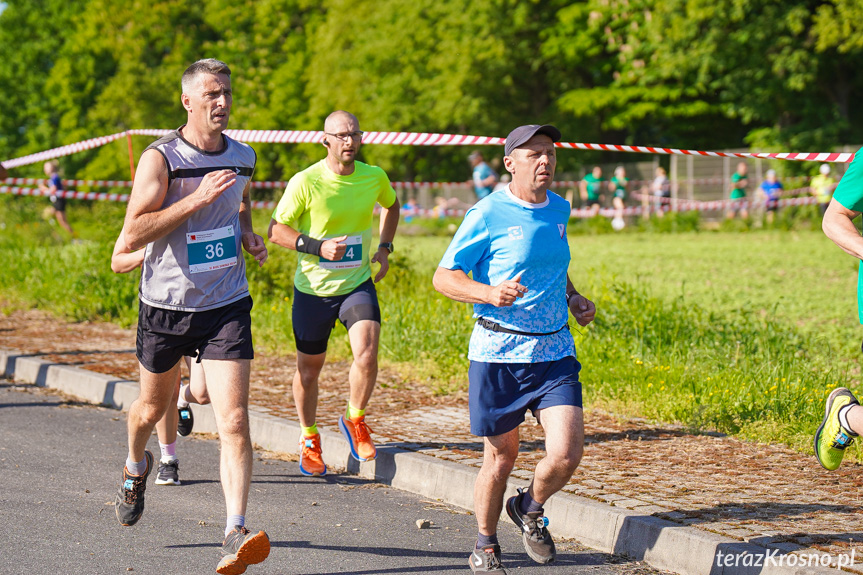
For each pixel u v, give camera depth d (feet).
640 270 123.34
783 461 43.45
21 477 43.83
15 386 66.13
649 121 277.64
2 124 400.26
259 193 238.07
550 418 30.60
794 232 196.03
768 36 230.89
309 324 44.91
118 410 59.98
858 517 35.01
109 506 39.75
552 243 31.14
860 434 34.30
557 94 285.84
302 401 45.70
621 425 50.62
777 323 75.72
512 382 31.04
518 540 36.68
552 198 31.86
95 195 143.74
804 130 241.14
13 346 74.54
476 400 31.35
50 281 100.12
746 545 31.81
